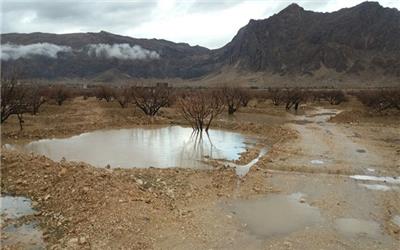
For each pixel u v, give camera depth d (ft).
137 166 55.36
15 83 96.78
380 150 64.85
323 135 81.41
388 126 96.84
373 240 30.68
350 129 92.02
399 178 48.32
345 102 217.56
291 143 70.64
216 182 44.80
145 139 79.51
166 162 58.18
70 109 132.26
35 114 114.42
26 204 38.27
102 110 129.18
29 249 28.81
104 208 34.14
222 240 30.22
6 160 49.44
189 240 29.99
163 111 131.44
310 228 32.89
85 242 29.14
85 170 42.50
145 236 30.09
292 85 655.76
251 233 31.68
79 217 33.40
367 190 43.34
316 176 48.98
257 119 121.60
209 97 124.67
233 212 36.14
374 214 36.14
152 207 35.35
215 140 79.71
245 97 168.76
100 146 70.64
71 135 83.97
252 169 51.55
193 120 103.45
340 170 51.08
